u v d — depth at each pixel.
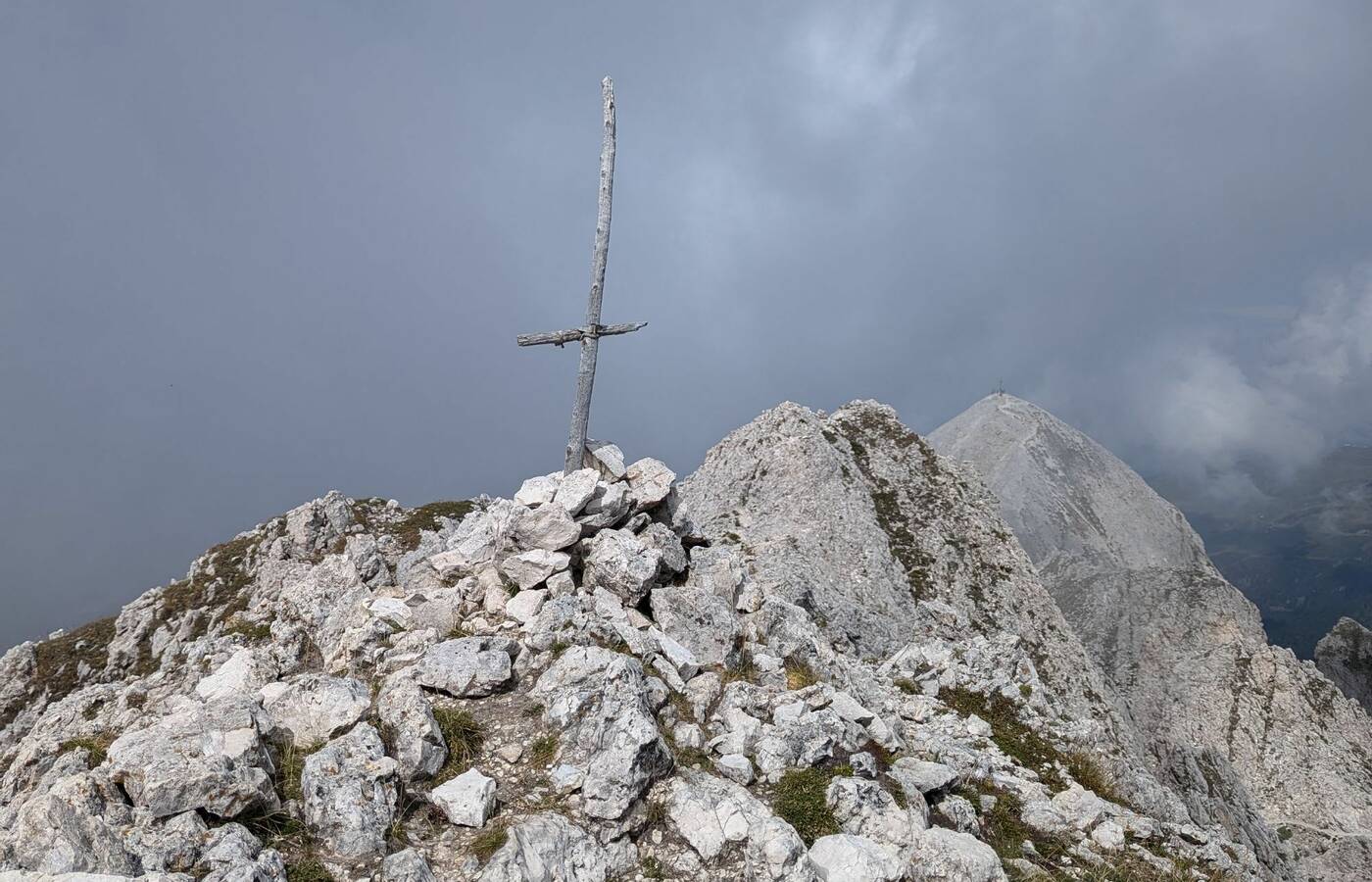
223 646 22.70
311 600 18.86
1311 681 120.88
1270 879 16.88
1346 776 107.50
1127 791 18.11
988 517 92.62
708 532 78.88
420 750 11.62
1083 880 13.05
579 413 18.83
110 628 73.62
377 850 10.31
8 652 72.00
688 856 11.09
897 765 14.34
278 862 9.67
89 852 9.14
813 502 81.12
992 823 14.41
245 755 10.98
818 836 11.92
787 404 92.31
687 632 16.12
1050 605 84.19
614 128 19.19
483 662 13.52
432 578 17.58
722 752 13.29
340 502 74.25
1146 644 131.12
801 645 17.84
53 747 15.94
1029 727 19.95
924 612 74.69
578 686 12.82
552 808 11.42
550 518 16.80
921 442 100.31
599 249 19.02
